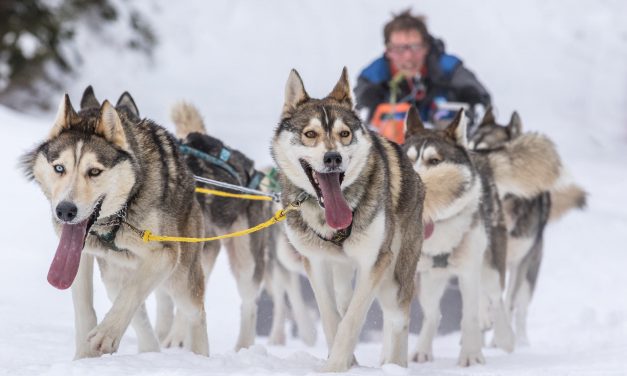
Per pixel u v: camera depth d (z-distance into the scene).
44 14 30.83
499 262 10.30
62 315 9.54
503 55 55.31
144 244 6.93
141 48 37.06
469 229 9.15
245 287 9.67
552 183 11.15
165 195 7.11
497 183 10.92
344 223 7.03
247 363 6.62
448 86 12.77
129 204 6.86
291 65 56.28
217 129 31.80
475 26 58.53
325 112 7.30
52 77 32.41
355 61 58.06
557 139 35.72
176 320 8.79
